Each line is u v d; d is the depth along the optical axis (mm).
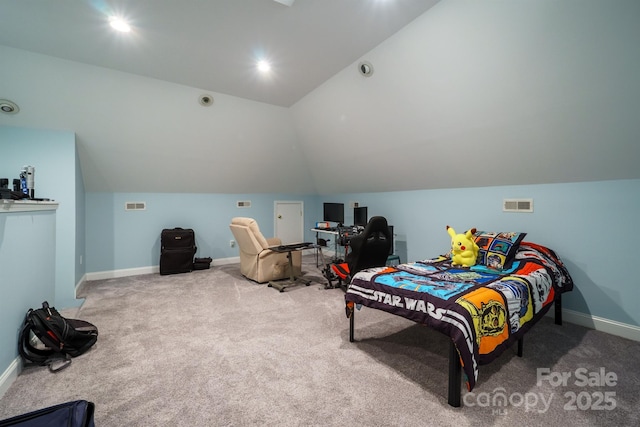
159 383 1816
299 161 5582
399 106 3189
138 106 3674
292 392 1717
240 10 2205
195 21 2344
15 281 1898
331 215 5562
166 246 4664
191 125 4156
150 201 4840
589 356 2107
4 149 3264
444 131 3096
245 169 5242
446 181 3727
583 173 2576
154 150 4266
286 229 6359
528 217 3043
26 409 1583
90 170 4129
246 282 4188
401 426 1443
